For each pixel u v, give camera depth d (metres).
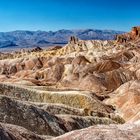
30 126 56.91
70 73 176.25
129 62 196.62
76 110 80.50
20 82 137.88
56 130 59.66
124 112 96.06
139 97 103.00
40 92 92.88
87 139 23.97
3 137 33.53
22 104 60.69
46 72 183.25
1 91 83.88
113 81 154.88
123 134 24.64
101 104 98.12
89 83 151.62
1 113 55.38
